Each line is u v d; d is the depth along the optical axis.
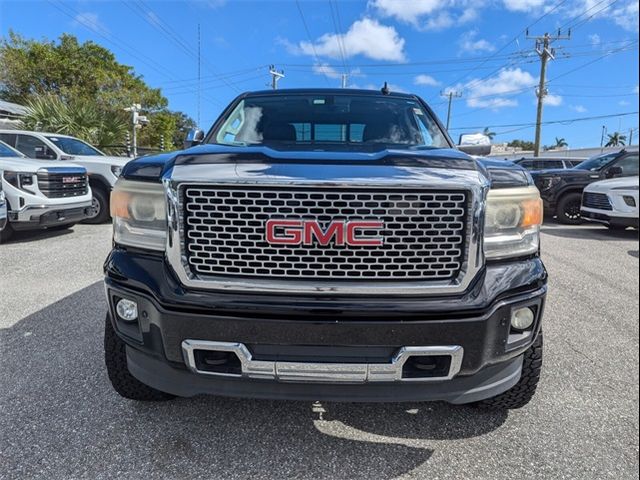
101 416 2.30
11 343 3.14
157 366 1.97
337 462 2.01
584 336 3.43
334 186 1.66
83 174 7.57
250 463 1.99
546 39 28.05
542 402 2.50
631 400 2.52
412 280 1.74
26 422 2.24
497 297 1.79
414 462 2.01
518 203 1.95
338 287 1.71
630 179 8.16
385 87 3.49
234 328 1.73
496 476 1.92
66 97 25.09
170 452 2.05
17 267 5.26
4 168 6.44
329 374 1.73
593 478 1.91
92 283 4.60
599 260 6.14
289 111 3.15
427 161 1.75
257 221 1.71
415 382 1.79
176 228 1.75
